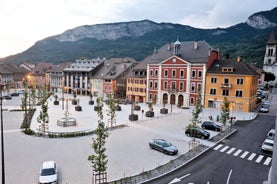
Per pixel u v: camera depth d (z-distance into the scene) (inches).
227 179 733.3
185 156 932.0
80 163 839.1
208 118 1696.6
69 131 1296.8
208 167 826.2
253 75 1969.7
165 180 719.1
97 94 3356.3
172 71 2404.0
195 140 1143.0
